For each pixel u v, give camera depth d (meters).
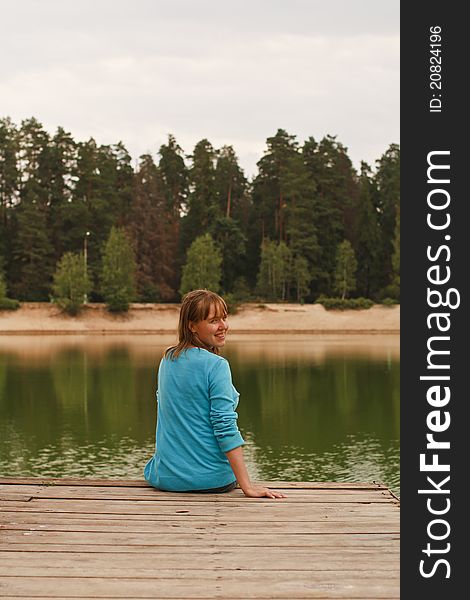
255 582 3.88
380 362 41.50
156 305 78.81
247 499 5.60
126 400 26.39
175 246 94.12
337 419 22.72
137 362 41.47
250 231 96.38
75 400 26.44
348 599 3.67
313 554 4.33
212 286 79.00
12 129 88.94
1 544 4.51
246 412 24.17
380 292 86.69
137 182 93.31
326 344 58.12
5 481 6.21
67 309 75.69
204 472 5.72
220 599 3.67
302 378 33.75
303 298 88.00
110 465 16.00
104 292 76.94
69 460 16.56
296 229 87.50
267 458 17.02
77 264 76.62
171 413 5.77
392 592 3.76
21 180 88.75
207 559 4.24
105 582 3.88
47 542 4.55
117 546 4.47
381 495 5.80
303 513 5.23
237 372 36.44
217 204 91.94
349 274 84.56
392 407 25.14
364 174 99.25
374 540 4.61
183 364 5.71
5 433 20.02
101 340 63.59
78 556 4.29
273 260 83.88
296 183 87.56
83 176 87.19
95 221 87.81
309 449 18.08
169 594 3.72
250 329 76.56
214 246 87.38
